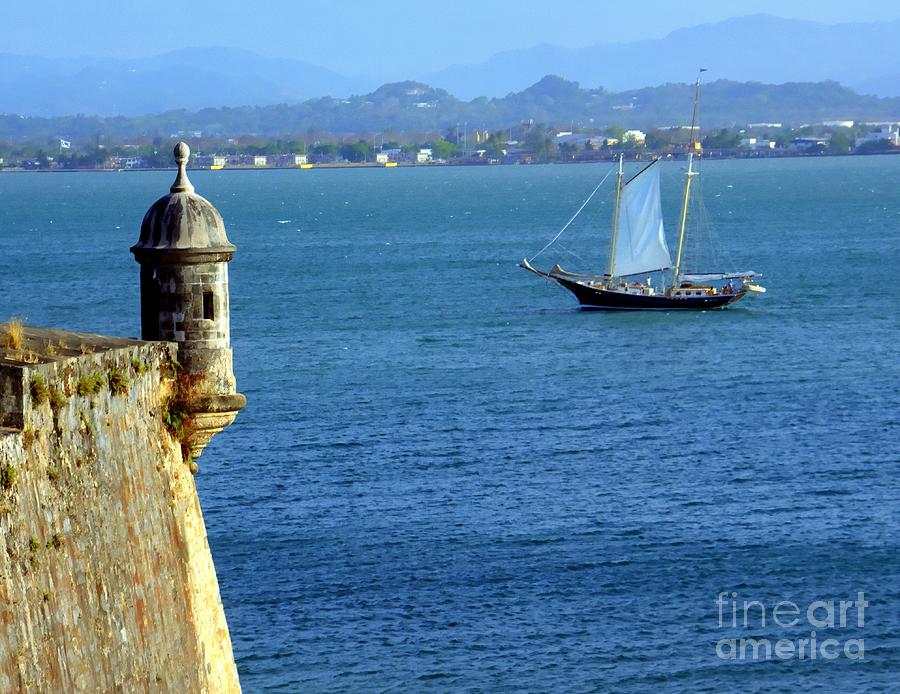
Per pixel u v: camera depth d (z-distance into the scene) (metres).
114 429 98.62
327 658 186.88
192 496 113.44
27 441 85.50
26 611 82.94
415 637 193.38
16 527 83.06
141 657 97.50
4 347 93.62
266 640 191.88
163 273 115.00
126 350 102.38
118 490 97.38
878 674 185.25
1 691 79.19
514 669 184.75
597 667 186.00
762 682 183.00
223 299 116.19
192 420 112.94
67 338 103.50
